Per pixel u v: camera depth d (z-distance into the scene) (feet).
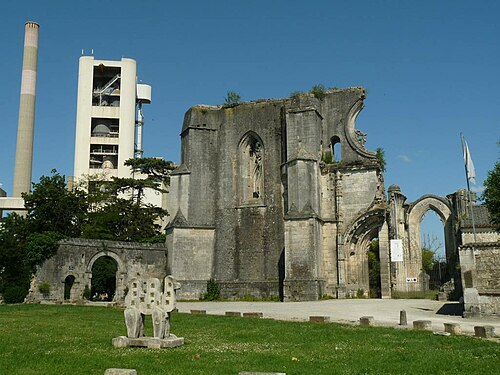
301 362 42.70
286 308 109.60
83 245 144.36
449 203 191.93
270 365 41.09
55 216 173.47
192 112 163.43
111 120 313.12
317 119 150.30
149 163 213.66
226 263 154.40
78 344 52.80
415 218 194.29
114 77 316.81
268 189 155.84
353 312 98.48
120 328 69.51
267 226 153.38
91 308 111.04
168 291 55.01
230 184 159.63
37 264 136.98
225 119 164.35
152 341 51.01
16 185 279.08
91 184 204.74
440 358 44.93
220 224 157.79
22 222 168.96
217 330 67.92
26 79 288.92
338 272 141.08
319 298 134.72
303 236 136.77
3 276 134.21
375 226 142.61
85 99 306.96
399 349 50.62
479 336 61.82
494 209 111.34
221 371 38.29
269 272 150.30
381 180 145.48
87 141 302.66
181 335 62.54
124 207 190.39
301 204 139.54
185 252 153.48
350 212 144.25
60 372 37.86
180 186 158.10
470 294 88.79
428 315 92.73
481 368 40.45
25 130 285.02
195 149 161.07
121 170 300.61
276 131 158.40
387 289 137.90
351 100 153.38
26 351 47.37
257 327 71.36
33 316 88.79
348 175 146.30
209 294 151.33
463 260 90.79
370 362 43.06
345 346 52.80
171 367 39.83
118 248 149.69
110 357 44.29
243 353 47.52
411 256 188.34
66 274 140.36
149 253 154.10
